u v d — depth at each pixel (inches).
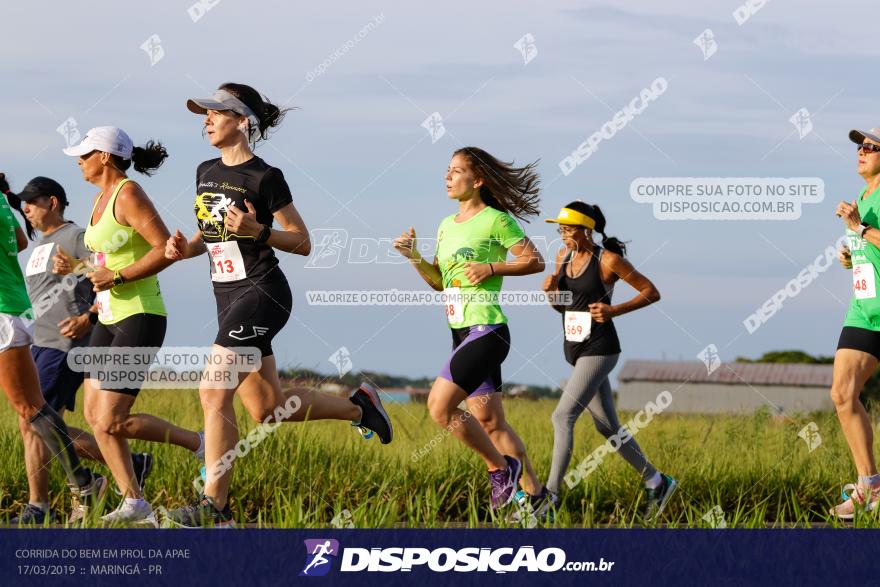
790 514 668.1
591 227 657.0
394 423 823.1
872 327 657.0
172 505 645.3
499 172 640.4
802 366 2637.8
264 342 581.3
